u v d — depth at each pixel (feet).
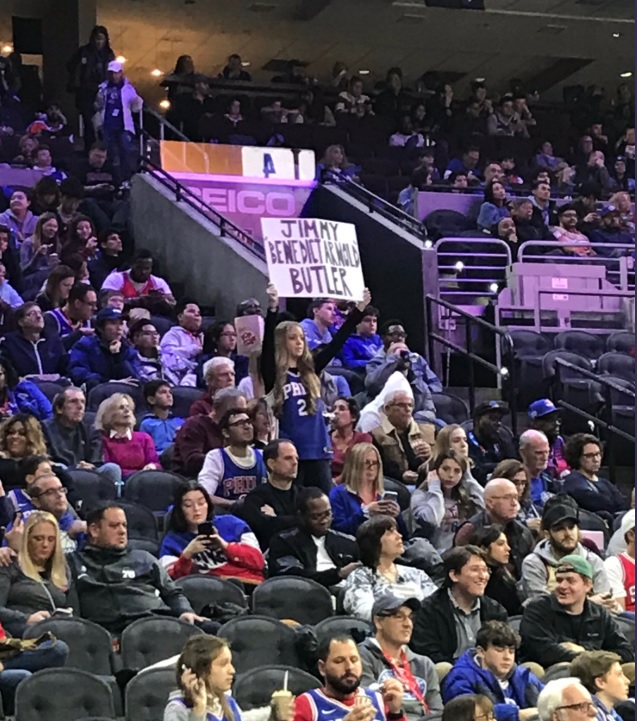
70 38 76.74
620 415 44.50
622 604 31.32
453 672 25.63
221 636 26.73
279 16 79.51
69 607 27.09
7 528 28.76
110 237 50.49
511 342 44.70
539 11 79.51
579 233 57.72
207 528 29.22
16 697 24.11
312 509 29.94
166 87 80.53
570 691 23.26
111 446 34.50
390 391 36.58
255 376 34.96
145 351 41.32
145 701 24.66
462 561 27.66
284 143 69.92
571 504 30.91
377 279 52.44
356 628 27.14
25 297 45.70
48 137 62.80
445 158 70.13
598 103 81.10
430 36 82.48
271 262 33.99
